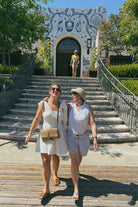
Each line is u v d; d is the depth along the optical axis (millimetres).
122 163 3771
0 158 3881
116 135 5379
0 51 11562
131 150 4566
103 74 8633
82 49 17266
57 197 2586
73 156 2508
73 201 2510
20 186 2838
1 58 11719
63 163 3664
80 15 16844
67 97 7812
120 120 6262
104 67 8695
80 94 2537
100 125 6047
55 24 16875
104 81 8547
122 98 6406
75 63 11461
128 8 8500
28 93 8398
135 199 2590
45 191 2553
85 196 2629
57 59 18047
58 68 18109
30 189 2768
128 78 9234
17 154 4133
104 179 3109
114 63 10938
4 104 6594
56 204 2441
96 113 6672
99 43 15188
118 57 10875
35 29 9609
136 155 4242
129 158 4055
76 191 2520
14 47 11773
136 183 3006
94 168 3486
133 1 8109
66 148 2506
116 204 2475
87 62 17469
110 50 14422
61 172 3281
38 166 3494
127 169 3479
